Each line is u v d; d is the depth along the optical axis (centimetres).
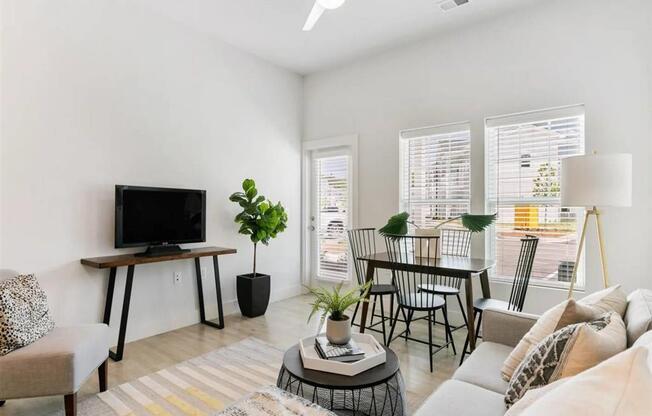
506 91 342
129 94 324
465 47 367
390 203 421
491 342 202
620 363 73
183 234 348
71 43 289
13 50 260
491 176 358
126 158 322
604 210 295
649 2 277
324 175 496
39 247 272
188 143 371
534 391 106
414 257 324
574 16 308
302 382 158
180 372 265
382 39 394
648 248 277
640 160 279
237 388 242
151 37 340
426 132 395
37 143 271
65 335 212
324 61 454
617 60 289
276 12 342
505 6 329
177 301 363
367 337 199
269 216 396
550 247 325
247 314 397
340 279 477
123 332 289
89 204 298
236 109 418
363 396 175
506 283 344
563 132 319
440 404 138
